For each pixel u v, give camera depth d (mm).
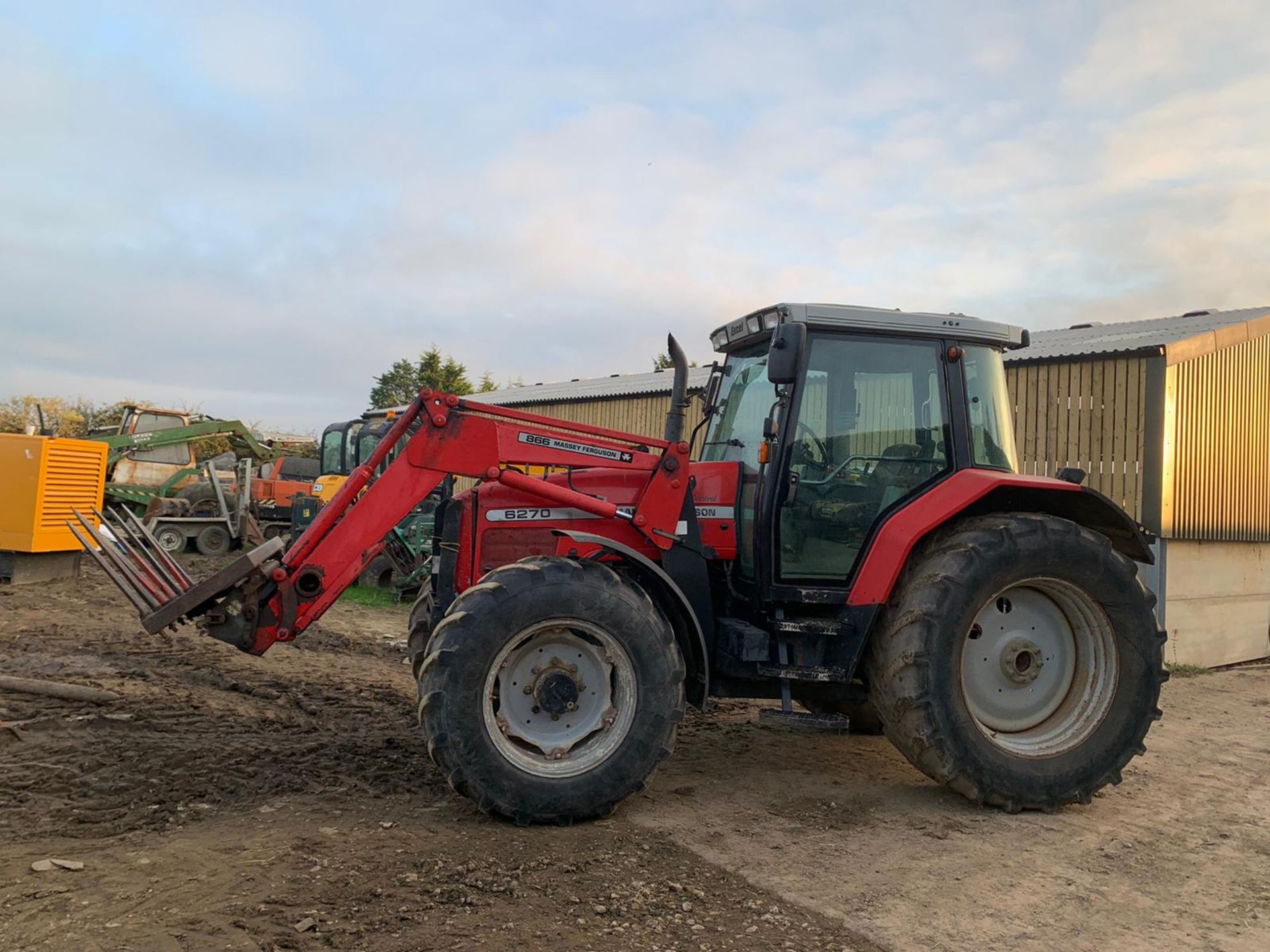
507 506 4449
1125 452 8461
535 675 3910
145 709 5316
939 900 3188
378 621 9516
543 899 3014
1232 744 5617
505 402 15734
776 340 4199
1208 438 8805
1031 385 9156
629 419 13703
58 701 5391
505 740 3805
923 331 4625
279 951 2602
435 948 2650
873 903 3139
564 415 14734
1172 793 4551
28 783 4004
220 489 15992
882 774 4789
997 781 4129
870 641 4406
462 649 3689
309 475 19938
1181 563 8633
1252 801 4422
